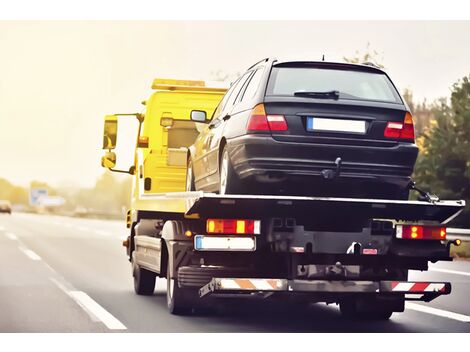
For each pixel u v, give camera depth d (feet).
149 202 40.60
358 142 30.01
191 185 39.78
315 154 29.81
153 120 49.55
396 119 30.53
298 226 29.68
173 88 50.60
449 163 91.35
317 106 29.99
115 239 98.07
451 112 95.30
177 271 32.32
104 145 52.08
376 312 34.37
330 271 30.01
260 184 30.27
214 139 34.45
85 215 239.30
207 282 31.19
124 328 31.24
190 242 32.40
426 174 92.12
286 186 30.35
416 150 30.50
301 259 30.35
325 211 29.91
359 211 30.04
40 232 114.52
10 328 31.09
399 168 30.37
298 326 32.45
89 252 75.15
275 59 31.40
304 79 30.81
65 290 44.21
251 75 32.83
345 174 29.91
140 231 42.32
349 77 31.17
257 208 29.53
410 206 29.19
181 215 35.19
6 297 40.45
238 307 37.88
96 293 43.11
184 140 49.78
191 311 34.96
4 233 109.70
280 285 29.53
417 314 36.65
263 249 29.76
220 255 31.30
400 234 30.25
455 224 90.02
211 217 29.84
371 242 30.14
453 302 40.98
